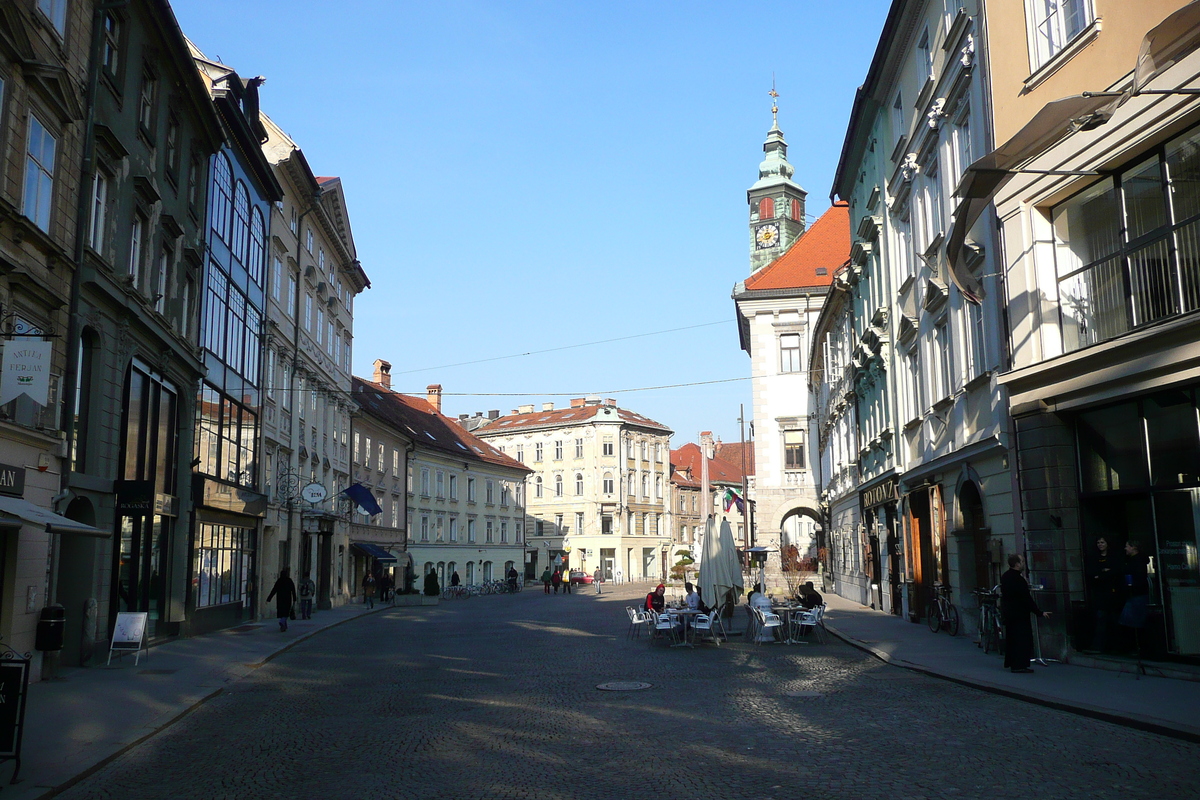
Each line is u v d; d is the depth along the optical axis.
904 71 23.59
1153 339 12.33
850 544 35.81
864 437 31.38
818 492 47.25
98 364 17.36
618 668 16.14
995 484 16.86
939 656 15.87
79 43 16.41
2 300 13.50
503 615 34.44
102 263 17.19
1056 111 10.64
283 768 8.79
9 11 13.36
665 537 93.56
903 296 24.12
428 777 8.16
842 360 37.25
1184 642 12.44
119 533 18.55
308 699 13.34
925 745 8.88
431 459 60.94
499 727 10.52
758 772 7.97
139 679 15.30
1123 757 8.15
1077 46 13.93
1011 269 15.66
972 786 7.33
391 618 33.81
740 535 75.62
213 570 25.81
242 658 18.61
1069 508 14.49
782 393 48.56
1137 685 11.77
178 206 22.50
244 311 28.95
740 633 23.08
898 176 23.69
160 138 21.11
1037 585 14.68
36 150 14.73
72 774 8.47
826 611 29.02
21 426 13.93
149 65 20.41
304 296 37.88
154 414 20.88
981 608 16.58
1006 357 15.91
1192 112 11.90
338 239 42.72
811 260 50.25
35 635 14.82
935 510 21.17
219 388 26.16
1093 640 14.10
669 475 95.81
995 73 16.05
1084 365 13.66
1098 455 14.12
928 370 21.34
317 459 39.47
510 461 75.94
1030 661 13.89
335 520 41.34
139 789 8.16
